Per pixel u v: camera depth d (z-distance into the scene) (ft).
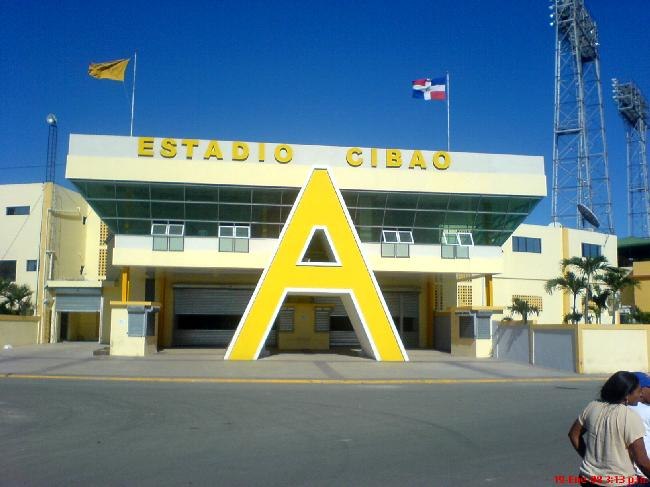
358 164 106.11
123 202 103.19
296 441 34.50
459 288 147.13
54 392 55.52
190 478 26.66
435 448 33.09
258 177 102.78
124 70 108.37
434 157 108.47
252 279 119.55
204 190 103.50
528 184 108.88
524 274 153.28
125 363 84.48
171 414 43.34
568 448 33.32
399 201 107.86
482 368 84.53
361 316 93.25
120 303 96.12
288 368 81.25
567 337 81.76
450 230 111.55
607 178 179.22
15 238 142.61
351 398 53.62
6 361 86.02
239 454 31.22
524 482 26.58
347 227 94.89
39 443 33.45
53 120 145.18
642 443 15.99
